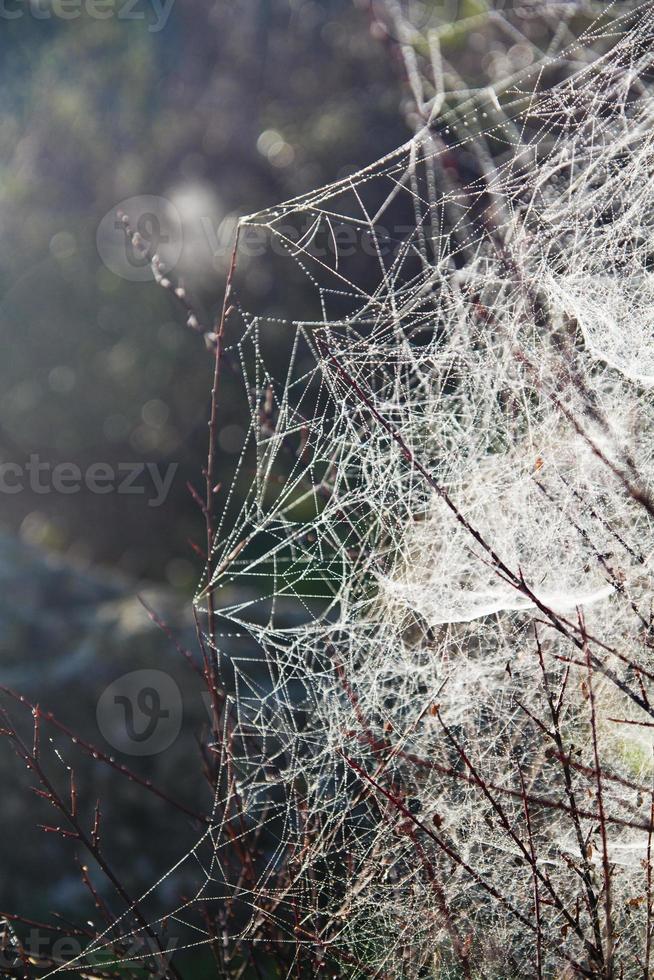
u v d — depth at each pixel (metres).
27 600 5.12
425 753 2.32
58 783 4.39
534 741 2.18
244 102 8.34
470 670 2.31
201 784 4.35
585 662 1.92
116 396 8.30
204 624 4.73
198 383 7.99
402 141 7.20
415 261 3.57
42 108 8.99
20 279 8.68
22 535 8.47
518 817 2.13
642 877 1.98
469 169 3.63
